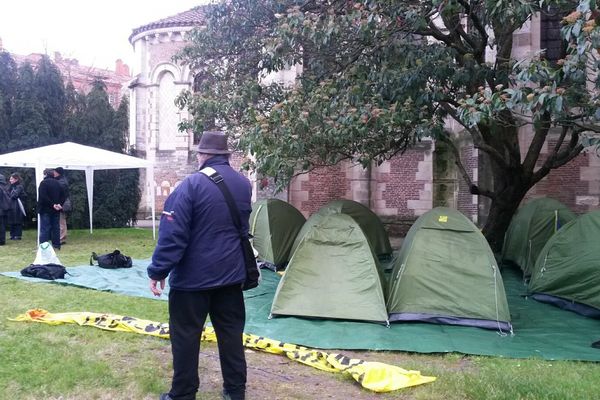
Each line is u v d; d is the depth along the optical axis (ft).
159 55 74.33
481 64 29.50
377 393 14.34
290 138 25.34
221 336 13.03
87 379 14.65
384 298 22.63
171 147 74.79
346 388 14.75
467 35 32.30
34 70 60.95
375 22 25.62
